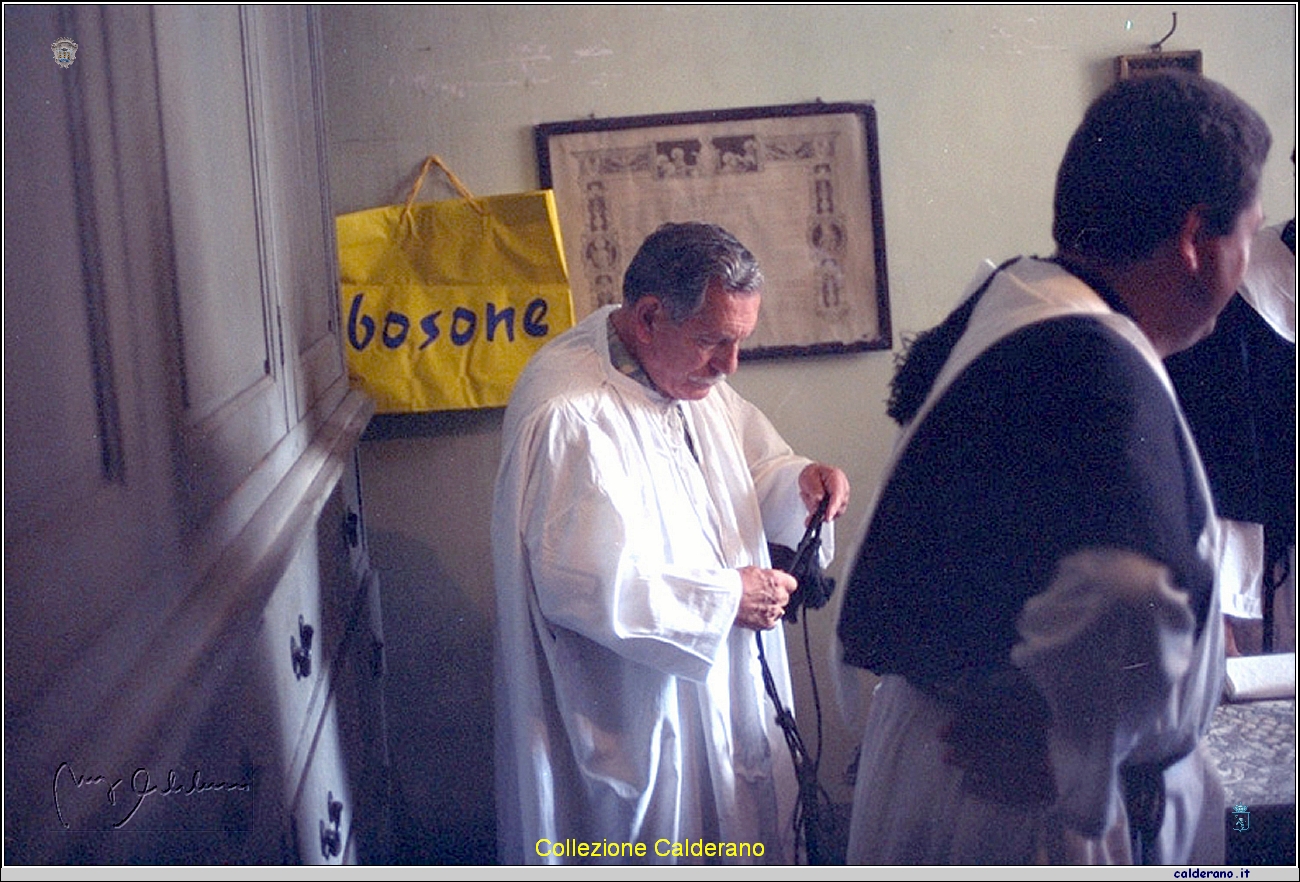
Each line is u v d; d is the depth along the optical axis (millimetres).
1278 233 1562
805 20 2457
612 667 1939
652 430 1987
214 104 1504
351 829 2016
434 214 2432
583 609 1840
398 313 2457
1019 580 1313
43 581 979
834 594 2121
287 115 1888
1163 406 1298
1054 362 1291
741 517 2090
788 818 2111
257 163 1666
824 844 2068
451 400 2471
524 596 1915
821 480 2117
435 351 2461
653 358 1974
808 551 2068
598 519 1854
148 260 1279
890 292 2523
